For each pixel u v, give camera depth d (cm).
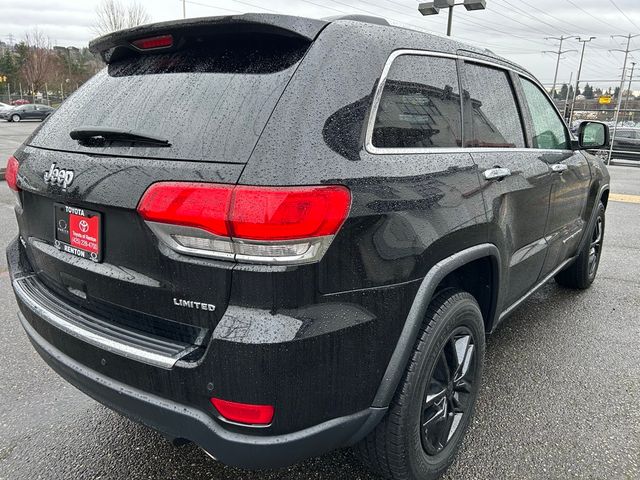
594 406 289
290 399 164
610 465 242
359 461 236
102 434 262
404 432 200
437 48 235
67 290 212
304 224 158
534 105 326
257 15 181
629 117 2947
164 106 189
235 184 158
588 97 5862
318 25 187
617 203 989
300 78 174
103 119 202
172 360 168
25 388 301
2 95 5903
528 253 303
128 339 182
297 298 162
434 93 226
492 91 276
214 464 242
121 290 185
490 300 263
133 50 221
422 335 204
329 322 167
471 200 224
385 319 183
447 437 233
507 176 259
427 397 211
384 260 180
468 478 233
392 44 207
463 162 228
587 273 463
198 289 166
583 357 346
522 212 280
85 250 196
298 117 167
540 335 380
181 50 208
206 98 182
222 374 161
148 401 176
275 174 158
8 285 457
